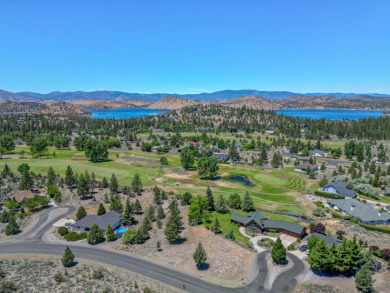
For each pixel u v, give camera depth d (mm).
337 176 132125
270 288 53219
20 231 77312
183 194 106375
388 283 54281
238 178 146250
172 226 70812
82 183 106438
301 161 185625
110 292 49438
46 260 61500
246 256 65562
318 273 58125
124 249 67562
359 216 85812
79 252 65750
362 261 60562
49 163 165500
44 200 93812
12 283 49219
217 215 92750
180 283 54438
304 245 69062
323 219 87312
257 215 82562
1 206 95125
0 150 175875
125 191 112750
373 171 148250
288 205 101688
